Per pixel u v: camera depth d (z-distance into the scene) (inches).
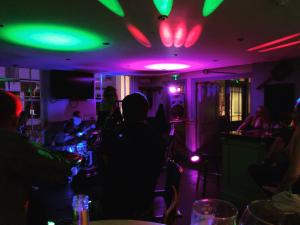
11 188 39.8
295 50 151.8
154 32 110.7
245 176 130.6
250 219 32.7
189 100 276.1
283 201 37.1
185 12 85.8
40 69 248.8
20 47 140.0
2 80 246.4
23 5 79.5
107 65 213.0
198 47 141.2
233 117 299.4
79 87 267.3
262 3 77.9
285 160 99.3
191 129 274.5
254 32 111.3
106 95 151.3
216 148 277.0
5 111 42.1
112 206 60.1
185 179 180.2
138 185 58.9
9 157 38.8
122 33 112.2
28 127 247.8
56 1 76.2
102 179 61.8
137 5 79.6
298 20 95.1
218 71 240.5
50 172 42.6
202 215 33.1
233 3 78.1
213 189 156.9
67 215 115.3
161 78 310.8
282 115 163.9
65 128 238.1
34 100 256.1
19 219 40.6
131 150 58.3
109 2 77.6
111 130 63.0
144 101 60.7
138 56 169.5
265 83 200.1
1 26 101.8
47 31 109.3
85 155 200.1
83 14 87.8
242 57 176.6
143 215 60.2
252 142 126.1
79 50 148.4
